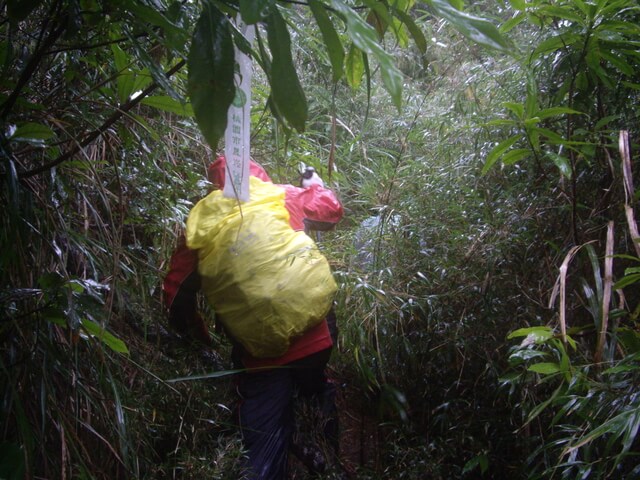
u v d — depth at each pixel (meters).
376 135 4.05
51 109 1.88
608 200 2.41
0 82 1.59
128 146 2.20
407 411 2.78
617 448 1.98
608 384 1.85
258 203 2.49
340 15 1.08
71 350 1.83
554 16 2.29
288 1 1.25
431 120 3.53
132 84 1.79
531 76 2.24
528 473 2.29
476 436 2.53
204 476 2.14
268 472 2.42
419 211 2.87
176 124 3.01
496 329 2.55
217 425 2.42
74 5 1.36
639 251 1.87
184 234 2.49
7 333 1.69
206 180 2.85
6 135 1.65
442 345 2.59
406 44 1.60
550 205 2.53
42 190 1.93
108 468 2.00
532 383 2.25
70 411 1.88
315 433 2.69
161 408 2.35
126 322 2.49
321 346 2.52
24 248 1.69
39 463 1.81
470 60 3.57
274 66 1.17
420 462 2.41
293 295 2.35
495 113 2.99
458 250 2.67
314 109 4.12
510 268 2.57
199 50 1.16
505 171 2.80
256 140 3.35
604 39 2.13
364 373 2.61
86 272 2.25
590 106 2.45
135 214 2.46
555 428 2.28
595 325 2.02
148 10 1.31
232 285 2.35
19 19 1.34
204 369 2.62
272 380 2.51
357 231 3.08
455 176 2.95
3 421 1.66
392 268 2.79
